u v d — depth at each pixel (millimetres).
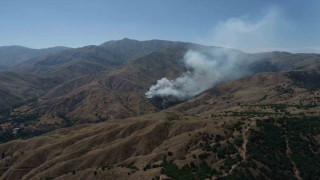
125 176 188500
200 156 195000
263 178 166125
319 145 198000
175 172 181125
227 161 184500
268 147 193250
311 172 170250
